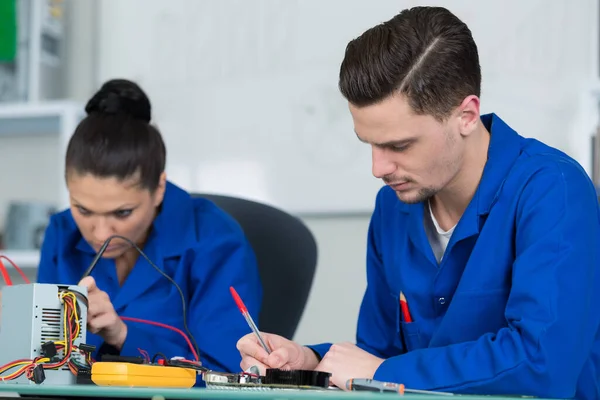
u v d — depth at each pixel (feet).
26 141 14.14
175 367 5.06
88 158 7.06
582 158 11.25
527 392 5.07
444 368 5.20
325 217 12.84
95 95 7.57
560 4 12.05
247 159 13.12
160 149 7.47
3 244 13.10
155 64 13.58
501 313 5.82
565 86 12.00
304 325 12.85
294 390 4.25
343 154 12.71
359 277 12.66
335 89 12.84
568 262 5.31
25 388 4.34
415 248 6.40
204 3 13.43
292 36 13.06
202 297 7.59
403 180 5.57
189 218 7.87
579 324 5.21
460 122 5.57
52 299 5.36
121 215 7.21
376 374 5.35
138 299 7.52
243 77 13.23
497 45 12.23
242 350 6.02
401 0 12.67
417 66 5.32
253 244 8.52
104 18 13.83
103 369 4.92
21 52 13.07
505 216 5.82
